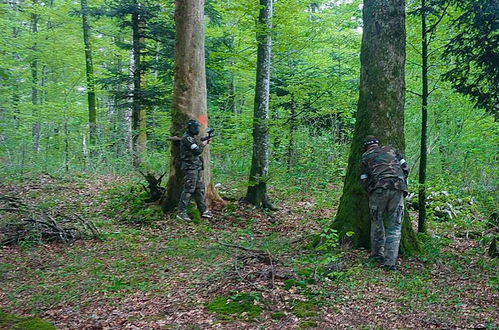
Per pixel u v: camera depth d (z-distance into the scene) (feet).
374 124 21.83
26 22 82.99
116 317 14.84
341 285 16.81
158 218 30.66
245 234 27.53
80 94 80.64
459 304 14.87
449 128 41.32
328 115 48.11
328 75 48.65
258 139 35.14
